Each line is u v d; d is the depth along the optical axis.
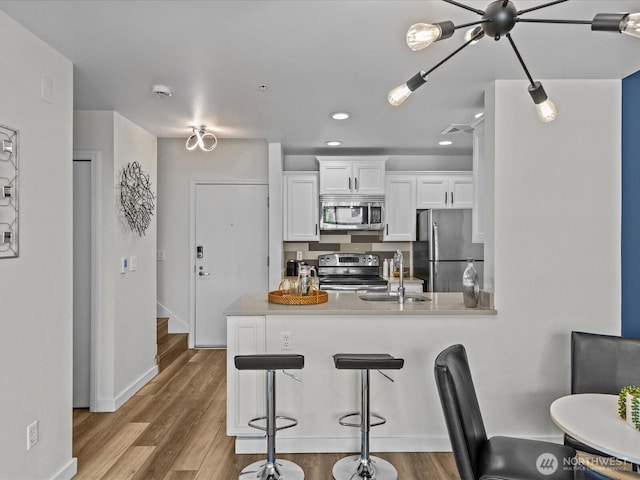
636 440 1.64
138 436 3.18
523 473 1.86
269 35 2.30
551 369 2.96
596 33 2.27
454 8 2.04
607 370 2.42
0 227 2.05
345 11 2.07
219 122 4.04
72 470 2.63
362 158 5.30
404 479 2.63
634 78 2.83
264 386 2.98
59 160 2.55
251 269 5.46
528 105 2.95
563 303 2.96
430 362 2.98
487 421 2.97
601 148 2.96
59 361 2.54
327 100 3.38
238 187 5.45
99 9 2.04
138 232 4.16
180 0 1.97
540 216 2.96
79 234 3.68
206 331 5.48
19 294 2.19
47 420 2.42
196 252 5.46
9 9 2.04
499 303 2.96
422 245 5.21
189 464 2.80
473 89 3.13
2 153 2.07
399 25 2.20
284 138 4.74
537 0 1.96
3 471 2.07
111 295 3.64
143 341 4.26
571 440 2.32
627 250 2.90
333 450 2.98
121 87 3.08
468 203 5.45
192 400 3.87
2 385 2.06
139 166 4.14
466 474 1.86
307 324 2.99
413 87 1.84
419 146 5.16
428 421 2.99
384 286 5.11
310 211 5.33
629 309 2.89
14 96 2.16
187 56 2.57
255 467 2.72
